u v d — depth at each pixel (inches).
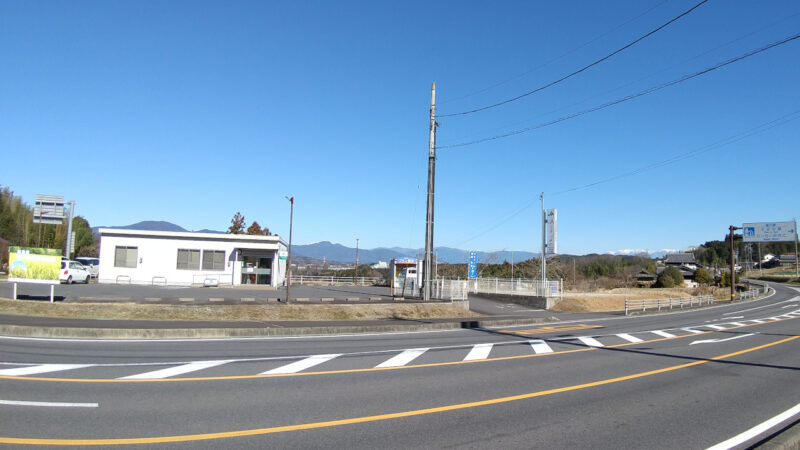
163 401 271.4
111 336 528.4
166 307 694.5
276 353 452.8
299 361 410.3
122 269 1374.3
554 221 1451.8
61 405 257.0
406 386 326.0
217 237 1438.2
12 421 227.9
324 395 296.2
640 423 253.8
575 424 248.7
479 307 1188.5
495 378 360.5
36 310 646.5
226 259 1440.7
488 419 253.6
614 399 305.4
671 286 2522.1
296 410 261.3
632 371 402.6
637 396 315.3
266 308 757.3
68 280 1206.3
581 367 416.2
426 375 365.4
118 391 290.2
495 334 669.9
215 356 425.7
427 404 280.8
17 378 315.0
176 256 1408.7
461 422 246.7
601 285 2524.6
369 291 1409.9
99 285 1218.0
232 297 984.9
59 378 318.7
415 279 1444.4
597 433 234.5
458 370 388.5
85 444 200.5
